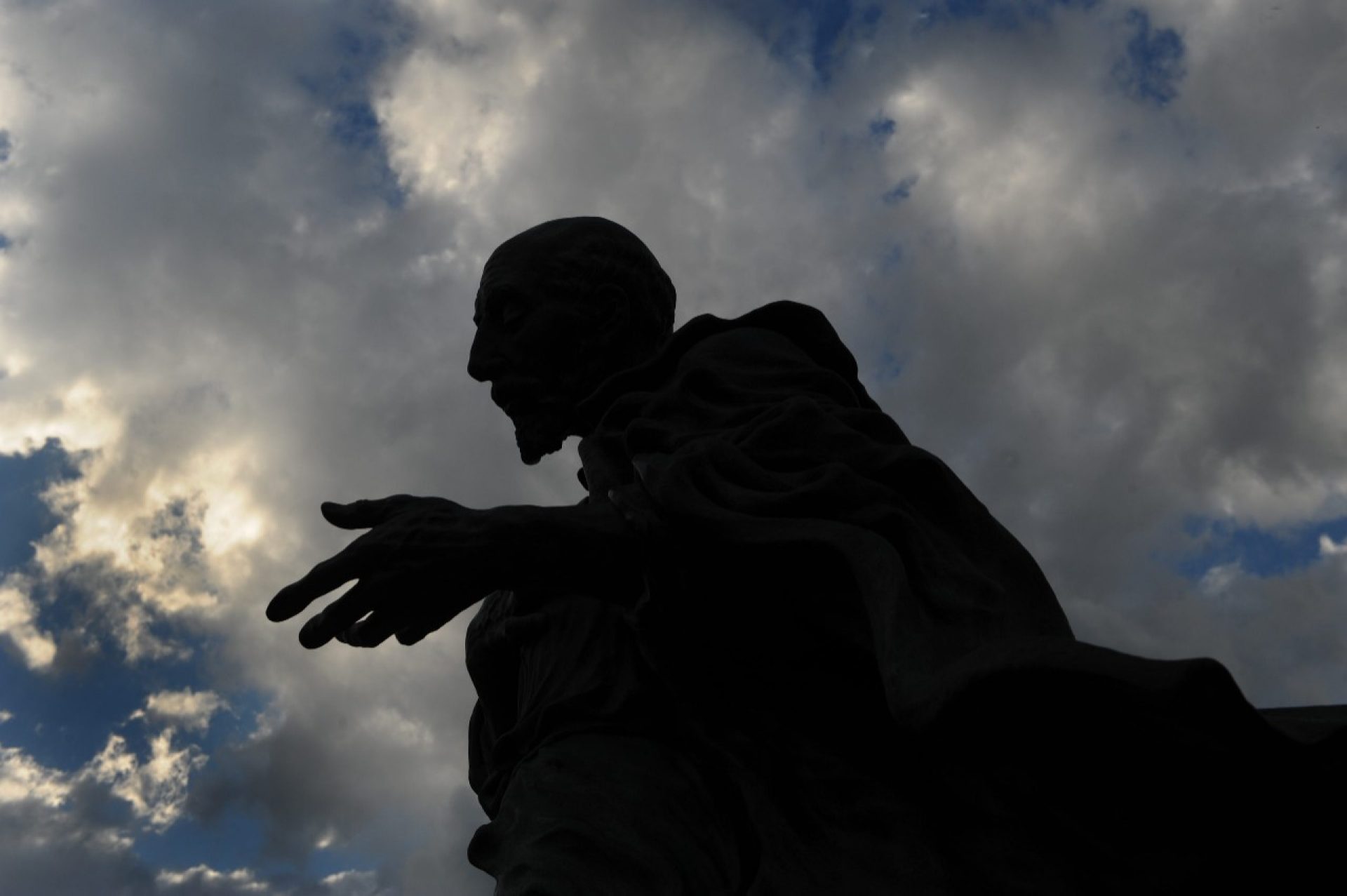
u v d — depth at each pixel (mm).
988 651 2428
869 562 2811
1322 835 2445
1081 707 2412
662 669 3223
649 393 3717
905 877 2922
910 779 3059
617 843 3016
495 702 3836
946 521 3199
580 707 3389
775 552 2996
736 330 3885
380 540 3191
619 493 3264
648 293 4223
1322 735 2346
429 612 3236
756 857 3166
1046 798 2711
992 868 2855
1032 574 3176
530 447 4055
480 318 4191
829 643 3080
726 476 3217
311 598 3166
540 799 3127
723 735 3209
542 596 3740
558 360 4074
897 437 3422
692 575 3113
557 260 4129
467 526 3207
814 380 3672
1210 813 2496
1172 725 2332
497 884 2996
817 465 3262
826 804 3078
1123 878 2662
